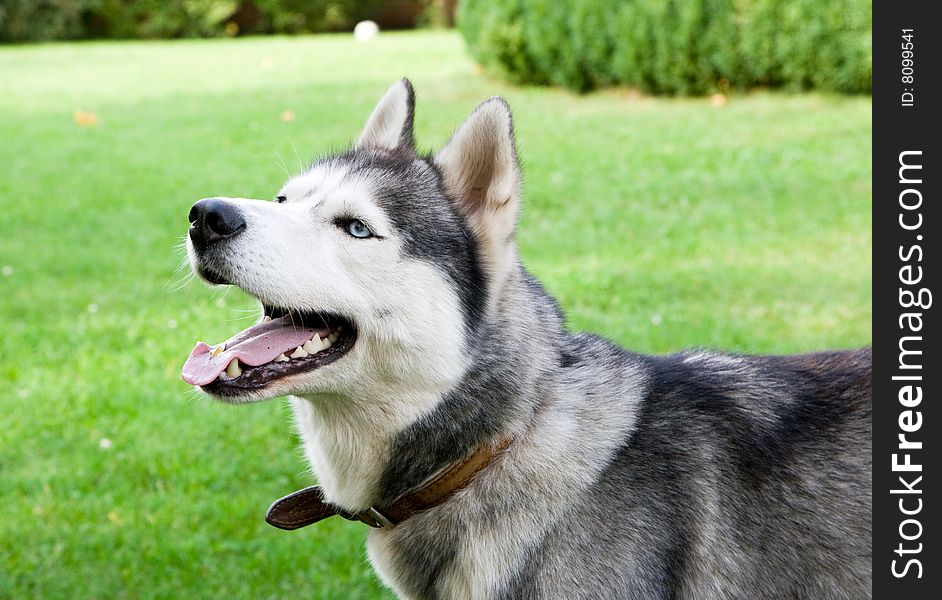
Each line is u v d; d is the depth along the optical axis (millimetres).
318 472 1361
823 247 2793
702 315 2311
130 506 1774
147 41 10008
